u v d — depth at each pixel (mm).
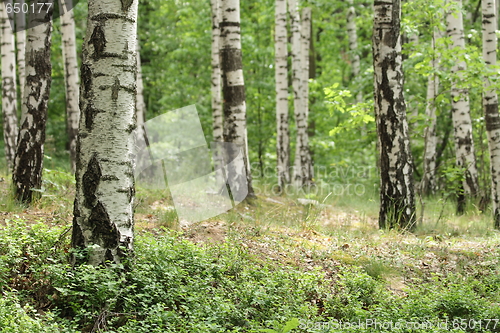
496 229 9227
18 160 7625
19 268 4883
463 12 9461
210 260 5625
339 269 6398
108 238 4578
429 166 14102
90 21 4574
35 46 7664
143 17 19547
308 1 14984
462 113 11586
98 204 4559
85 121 4570
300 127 15000
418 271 6609
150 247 5191
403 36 15414
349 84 16078
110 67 4535
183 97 17906
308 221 8547
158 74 19734
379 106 8664
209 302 4719
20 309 3887
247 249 6320
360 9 15953
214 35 14000
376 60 8586
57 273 4395
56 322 4059
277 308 4906
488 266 6766
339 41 20109
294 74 15117
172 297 4672
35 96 7652
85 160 4562
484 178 12141
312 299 5434
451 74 8992
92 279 4367
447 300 5309
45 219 6840
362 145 15227
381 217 8789
